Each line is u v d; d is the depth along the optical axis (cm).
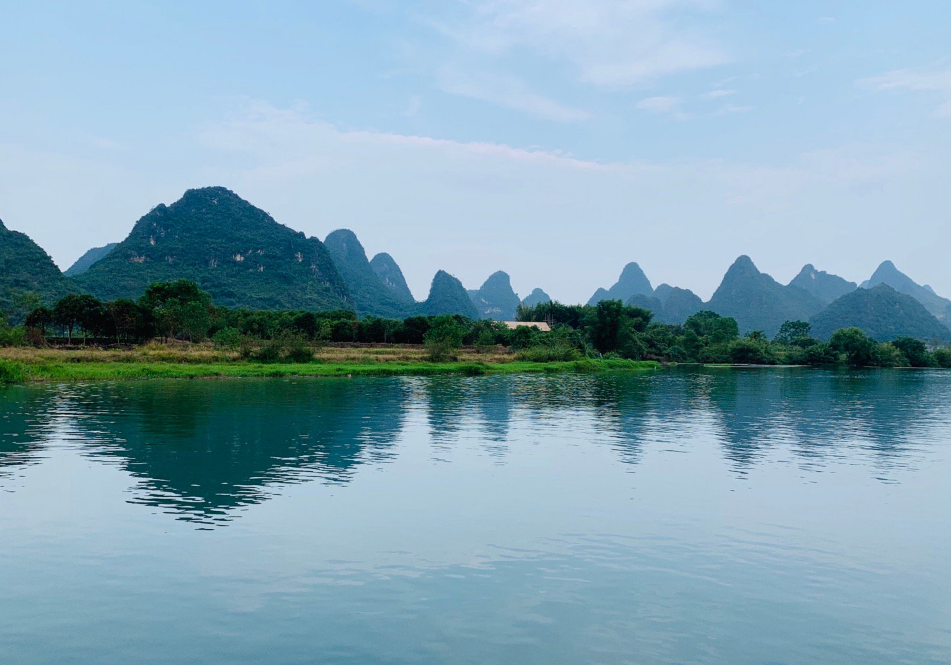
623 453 2850
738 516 1927
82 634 1172
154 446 2820
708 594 1380
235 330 8581
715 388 6675
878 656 1137
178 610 1267
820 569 1526
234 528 1742
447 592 1363
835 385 7400
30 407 4000
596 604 1320
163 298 11444
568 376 8338
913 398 5741
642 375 9100
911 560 1590
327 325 12181
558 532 1756
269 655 1105
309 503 1981
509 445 3006
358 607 1288
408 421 3700
